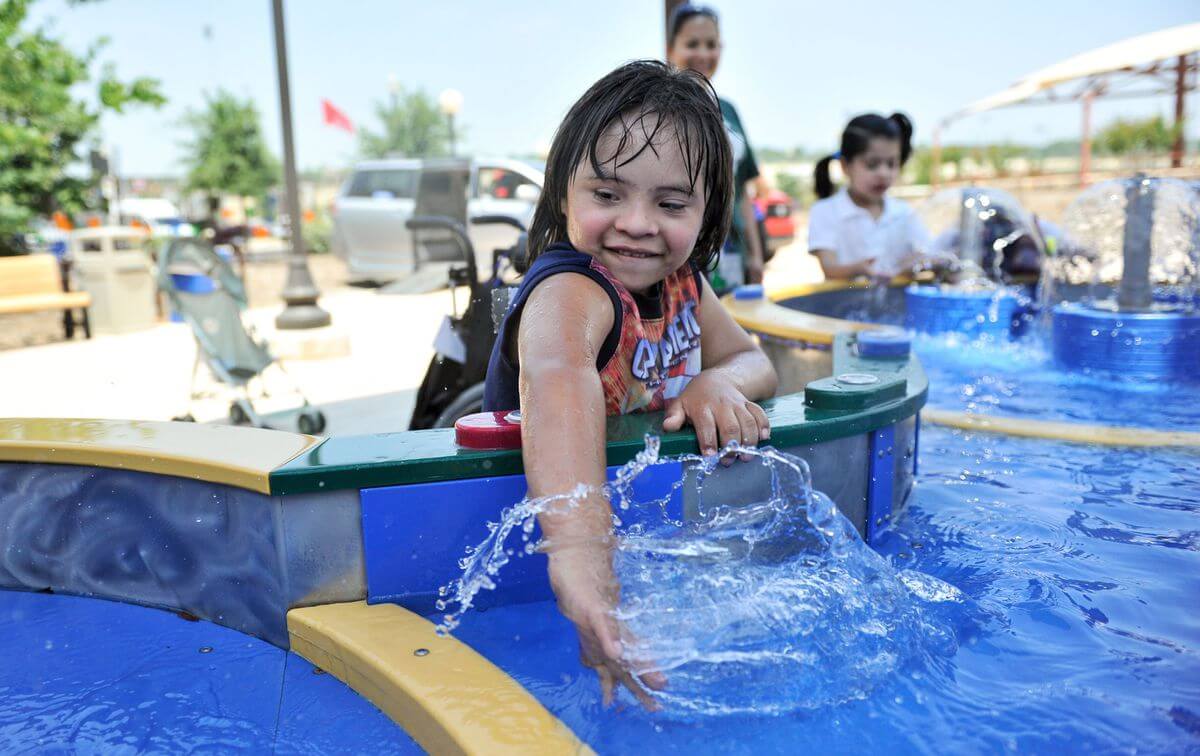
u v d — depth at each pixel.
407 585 1.27
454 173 10.53
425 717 1.01
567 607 1.05
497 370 1.46
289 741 1.05
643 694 1.01
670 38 4.00
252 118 28.88
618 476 1.25
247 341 4.54
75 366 6.46
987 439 2.23
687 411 1.36
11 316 9.58
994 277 4.12
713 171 1.38
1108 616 1.25
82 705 1.13
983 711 1.01
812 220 4.44
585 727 0.99
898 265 4.31
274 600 1.27
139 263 8.43
